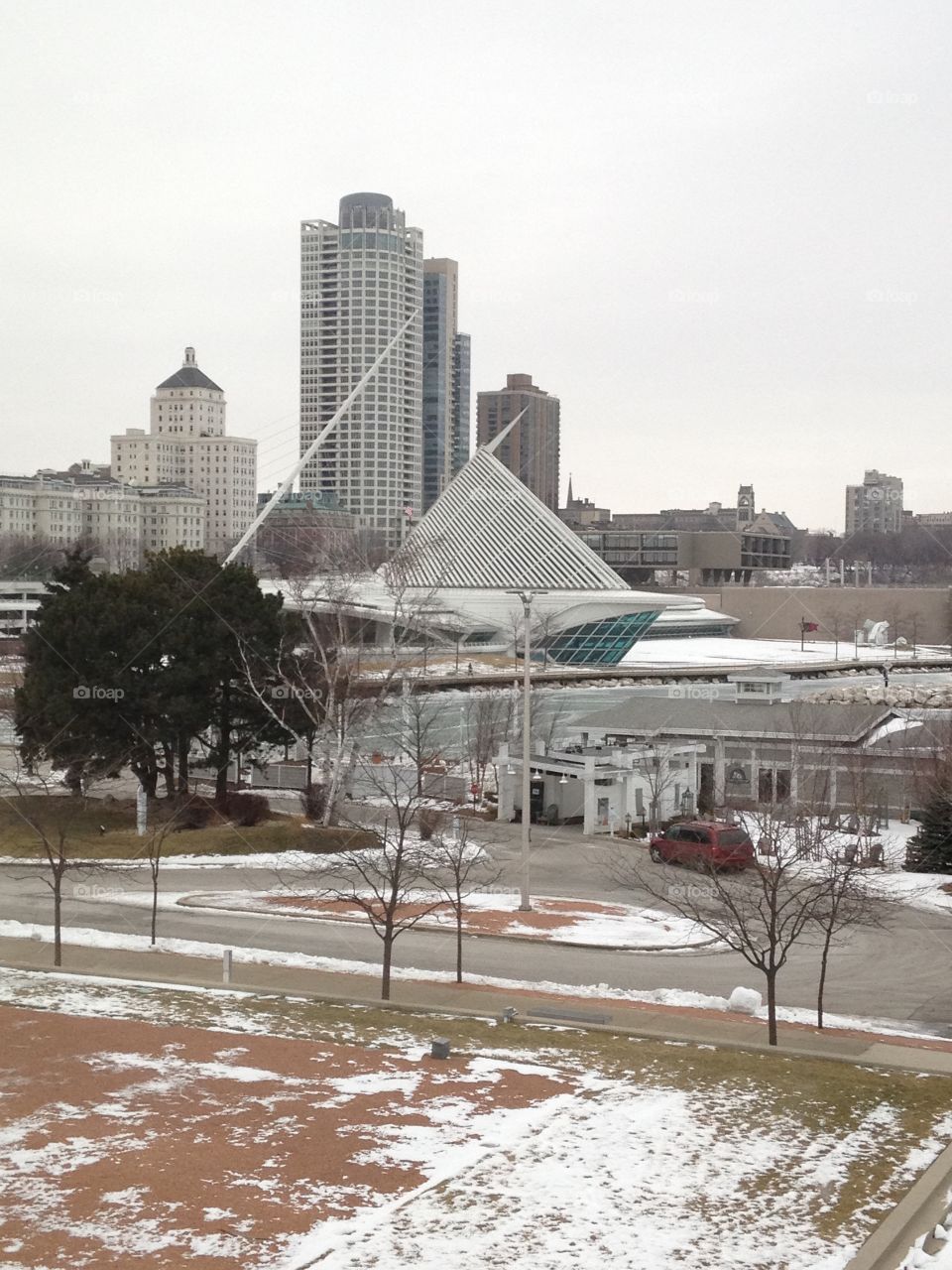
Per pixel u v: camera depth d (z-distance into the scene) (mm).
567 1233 17859
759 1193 19484
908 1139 22125
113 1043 26922
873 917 37406
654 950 41594
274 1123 21953
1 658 110688
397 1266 16688
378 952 39500
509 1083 24750
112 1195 18734
